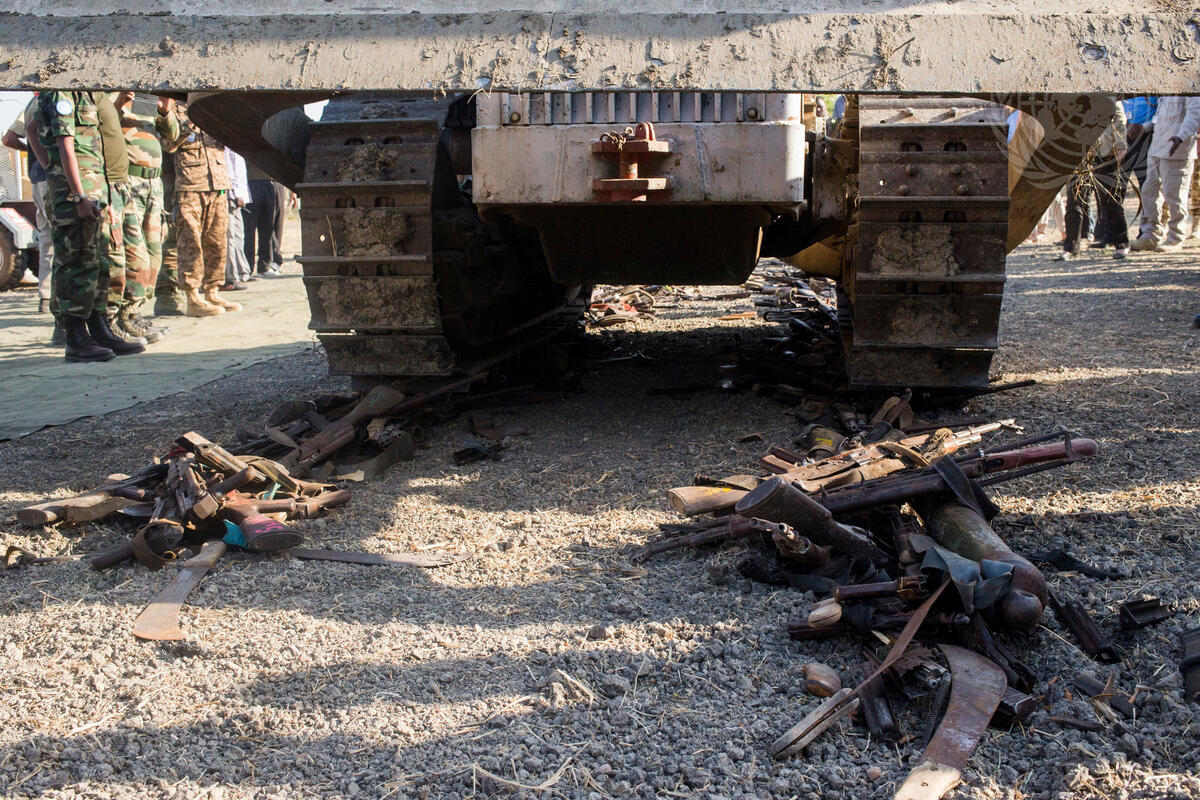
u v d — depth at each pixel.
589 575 3.35
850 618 2.68
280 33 2.57
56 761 2.42
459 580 3.37
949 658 2.47
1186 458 4.16
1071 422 4.80
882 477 3.48
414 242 4.89
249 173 13.31
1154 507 3.62
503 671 2.74
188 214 10.27
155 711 2.61
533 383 6.05
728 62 2.40
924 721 2.40
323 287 5.02
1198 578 3.03
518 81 2.42
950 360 4.78
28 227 13.78
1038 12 2.40
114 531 3.94
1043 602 2.64
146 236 8.87
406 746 2.40
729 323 8.59
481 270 5.49
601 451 4.75
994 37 2.38
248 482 4.04
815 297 9.41
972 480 3.32
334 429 4.71
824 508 3.08
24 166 13.61
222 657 2.88
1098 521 3.52
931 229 4.50
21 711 2.64
